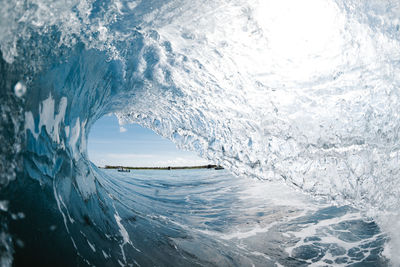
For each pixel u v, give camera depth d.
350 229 4.07
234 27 3.35
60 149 2.62
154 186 6.86
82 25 2.34
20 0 1.71
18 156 1.90
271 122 4.07
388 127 3.99
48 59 2.17
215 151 4.62
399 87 3.94
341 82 3.88
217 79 3.92
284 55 3.72
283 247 3.42
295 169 4.15
